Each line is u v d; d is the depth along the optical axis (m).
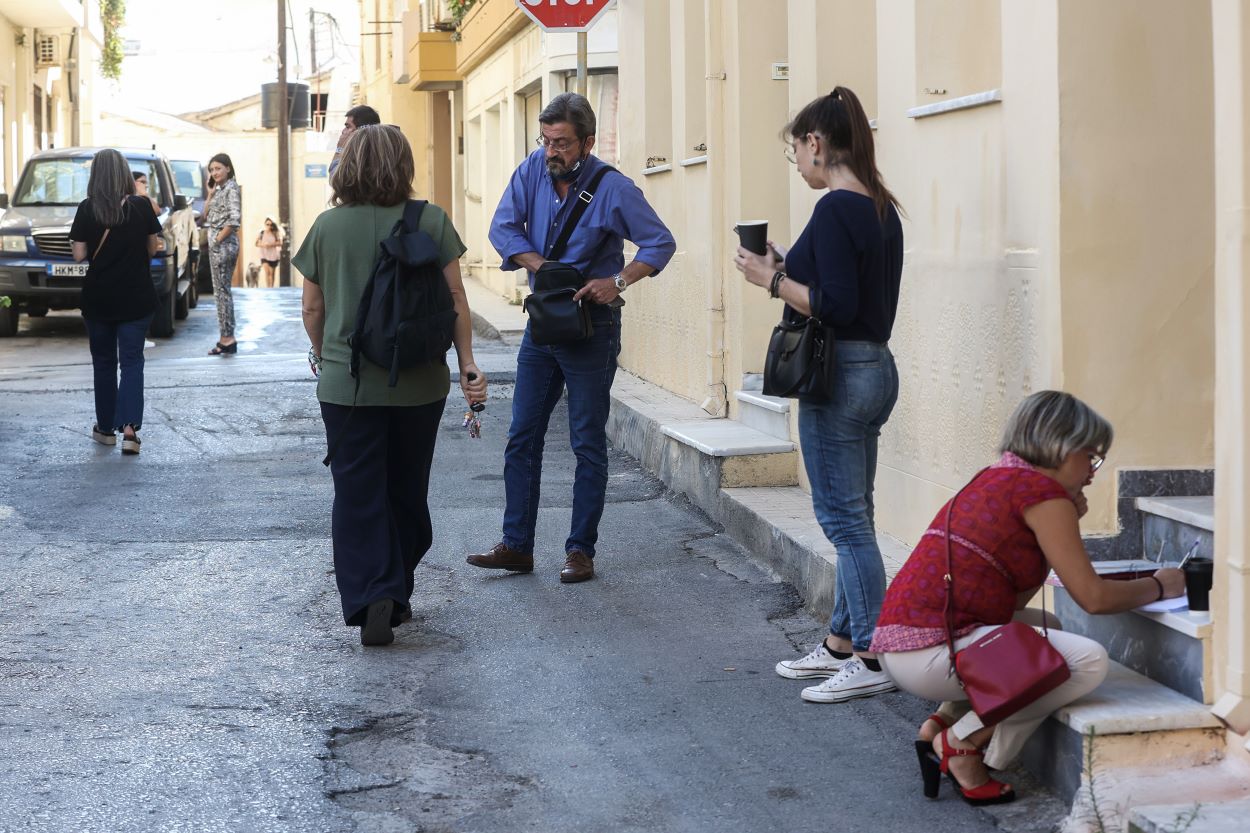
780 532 6.80
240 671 5.57
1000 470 4.32
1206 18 4.84
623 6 11.83
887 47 6.39
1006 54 5.26
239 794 4.38
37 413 11.70
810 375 4.96
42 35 32.03
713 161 9.02
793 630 6.07
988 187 5.46
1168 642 4.35
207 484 9.22
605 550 7.45
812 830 4.12
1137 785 4.01
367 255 5.77
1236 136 3.93
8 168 29.81
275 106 54.41
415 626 6.17
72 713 5.07
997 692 4.06
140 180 15.49
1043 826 4.11
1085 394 4.89
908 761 4.62
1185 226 4.89
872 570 5.14
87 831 4.10
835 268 4.84
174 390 12.73
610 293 6.67
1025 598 4.43
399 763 4.64
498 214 6.86
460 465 9.82
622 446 10.12
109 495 8.87
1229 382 4.02
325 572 7.09
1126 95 4.83
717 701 5.20
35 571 7.05
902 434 6.43
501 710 5.14
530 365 6.90
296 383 13.09
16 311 17.92
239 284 55.81
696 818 4.21
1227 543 4.06
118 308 10.16
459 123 27.45
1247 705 4.05
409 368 5.79
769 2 8.69
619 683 5.41
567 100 6.65
